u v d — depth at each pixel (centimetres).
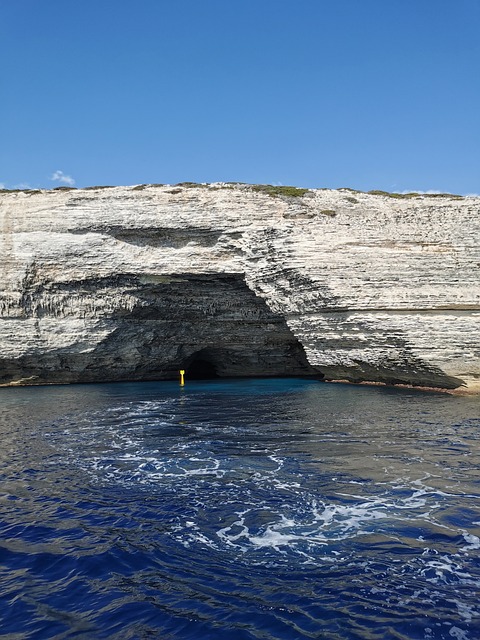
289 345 5000
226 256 4328
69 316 4503
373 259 3594
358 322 3512
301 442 1939
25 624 814
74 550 1062
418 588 881
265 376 5359
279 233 3934
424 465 1580
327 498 1305
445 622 789
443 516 1168
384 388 3609
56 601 880
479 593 862
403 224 3734
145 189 4581
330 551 1019
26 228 4481
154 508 1276
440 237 3572
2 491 1427
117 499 1350
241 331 4847
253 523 1162
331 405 2859
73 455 1819
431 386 3453
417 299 3391
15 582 943
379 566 956
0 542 1103
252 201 4381
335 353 3866
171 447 1917
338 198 4509
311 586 899
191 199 4397
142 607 854
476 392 3250
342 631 774
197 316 4759
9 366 4512
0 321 4381
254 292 4259
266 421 2419
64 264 4431
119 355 4756
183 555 1025
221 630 786
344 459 1672
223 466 1633
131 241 4459
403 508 1222
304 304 3828
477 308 3312
